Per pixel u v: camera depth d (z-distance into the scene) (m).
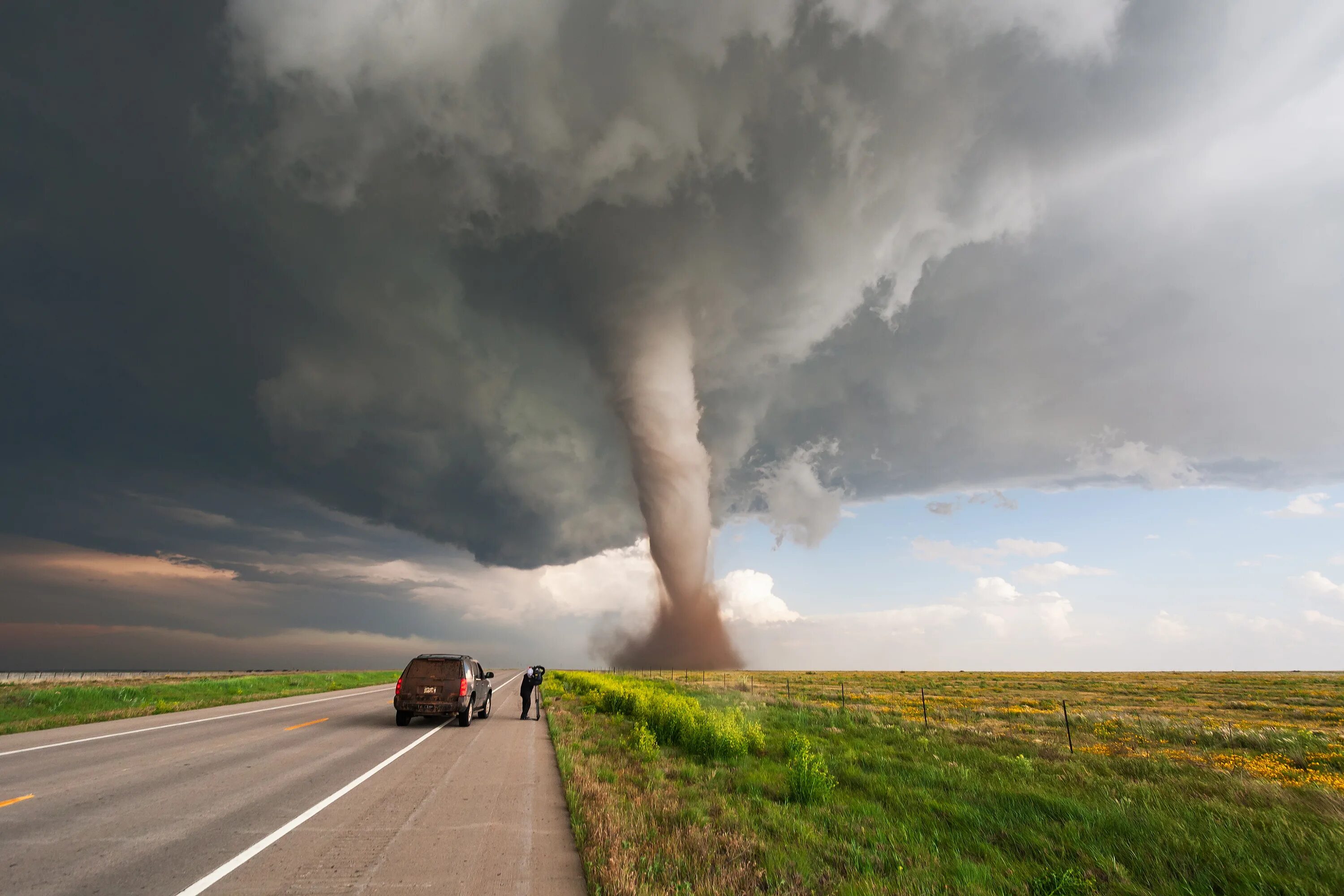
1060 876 5.95
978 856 6.88
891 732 17.34
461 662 16.75
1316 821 7.72
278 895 4.61
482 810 7.45
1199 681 67.94
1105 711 29.39
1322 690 47.28
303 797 7.86
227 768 9.68
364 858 5.55
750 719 18.19
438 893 4.79
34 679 37.34
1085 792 9.73
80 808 7.04
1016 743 15.84
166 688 26.05
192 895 4.54
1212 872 6.22
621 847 6.00
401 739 13.45
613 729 16.45
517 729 15.88
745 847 6.48
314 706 21.14
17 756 10.48
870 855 6.58
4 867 5.02
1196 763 13.47
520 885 5.02
